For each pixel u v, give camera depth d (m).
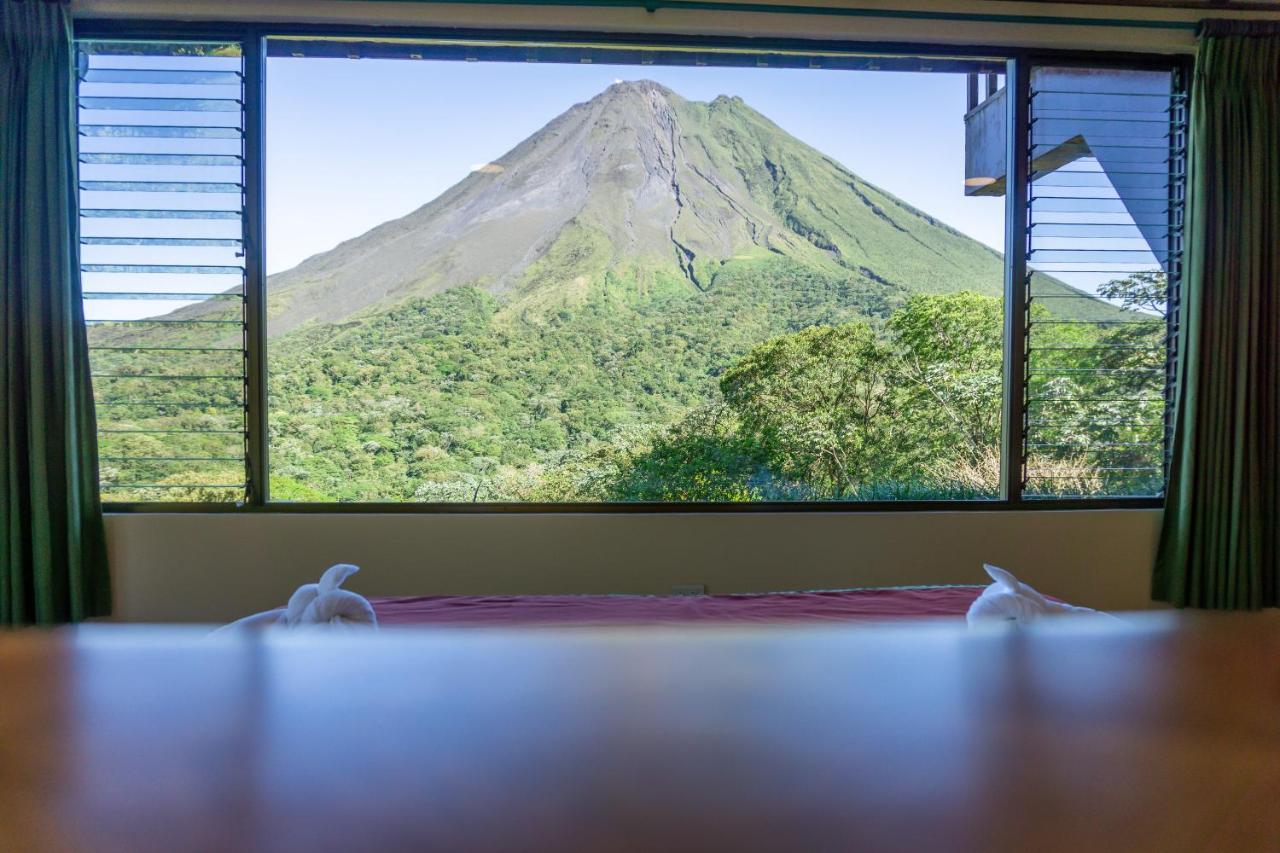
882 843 0.15
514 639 0.24
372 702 0.21
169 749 0.18
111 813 0.16
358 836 0.15
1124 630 0.23
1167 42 2.73
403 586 2.66
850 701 0.21
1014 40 2.72
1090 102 2.82
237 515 2.62
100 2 2.53
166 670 0.22
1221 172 2.67
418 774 0.18
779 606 1.74
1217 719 0.19
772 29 2.66
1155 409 2.89
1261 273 2.69
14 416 2.44
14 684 0.21
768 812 0.16
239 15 2.58
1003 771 0.18
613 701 0.21
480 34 2.68
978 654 0.23
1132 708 0.19
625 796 0.17
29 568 2.47
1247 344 2.67
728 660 0.22
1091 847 0.15
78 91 2.60
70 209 2.50
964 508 2.83
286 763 0.18
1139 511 2.82
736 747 0.18
